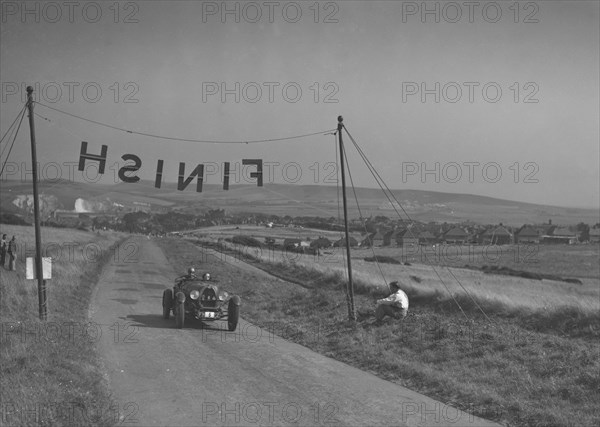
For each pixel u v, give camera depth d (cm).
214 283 1714
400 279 2908
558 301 1909
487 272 5731
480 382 1016
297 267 3441
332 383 1021
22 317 1453
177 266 3622
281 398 921
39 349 1091
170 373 1065
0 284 1878
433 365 1151
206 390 959
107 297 2122
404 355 1241
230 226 10888
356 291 2302
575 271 6719
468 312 1730
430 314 1681
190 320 1717
